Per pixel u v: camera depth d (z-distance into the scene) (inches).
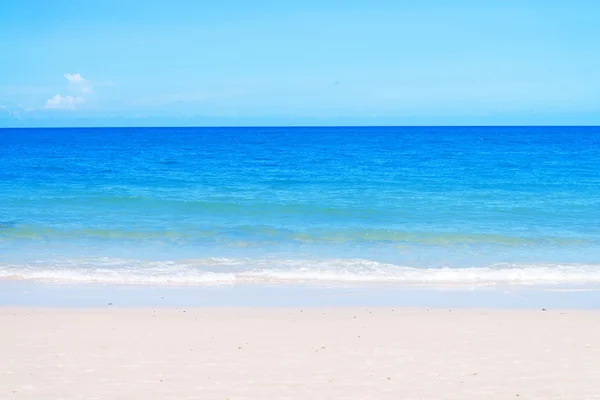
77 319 420.8
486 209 931.3
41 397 286.8
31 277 544.7
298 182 1317.7
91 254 634.8
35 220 825.5
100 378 311.7
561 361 340.2
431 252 652.7
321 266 588.4
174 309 449.7
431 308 456.4
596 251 658.2
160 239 711.1
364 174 1499.8
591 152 2356.1
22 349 357.1
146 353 350.9
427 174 1489.9
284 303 469.4
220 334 388.2
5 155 2258.9
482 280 546.9
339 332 393.7
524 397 289.9
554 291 510.9
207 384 304.0
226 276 550.6
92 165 1768.0
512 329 401.1
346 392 294.4
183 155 2288.4
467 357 346.3
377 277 552.1
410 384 305.1
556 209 930.1
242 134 5777.6
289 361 338.3
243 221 831.1
